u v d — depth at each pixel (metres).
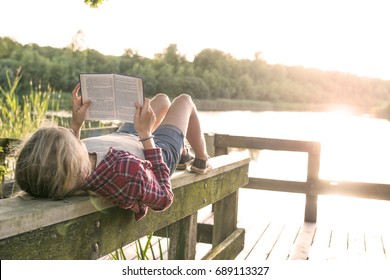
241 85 61.22
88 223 1.98
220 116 28.56
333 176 8.60
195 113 2.79
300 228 5.30
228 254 3.65
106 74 2.13
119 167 1.96
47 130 1.91
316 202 5.65
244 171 3.92
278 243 4.61
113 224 2.14
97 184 1.96
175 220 2.69
